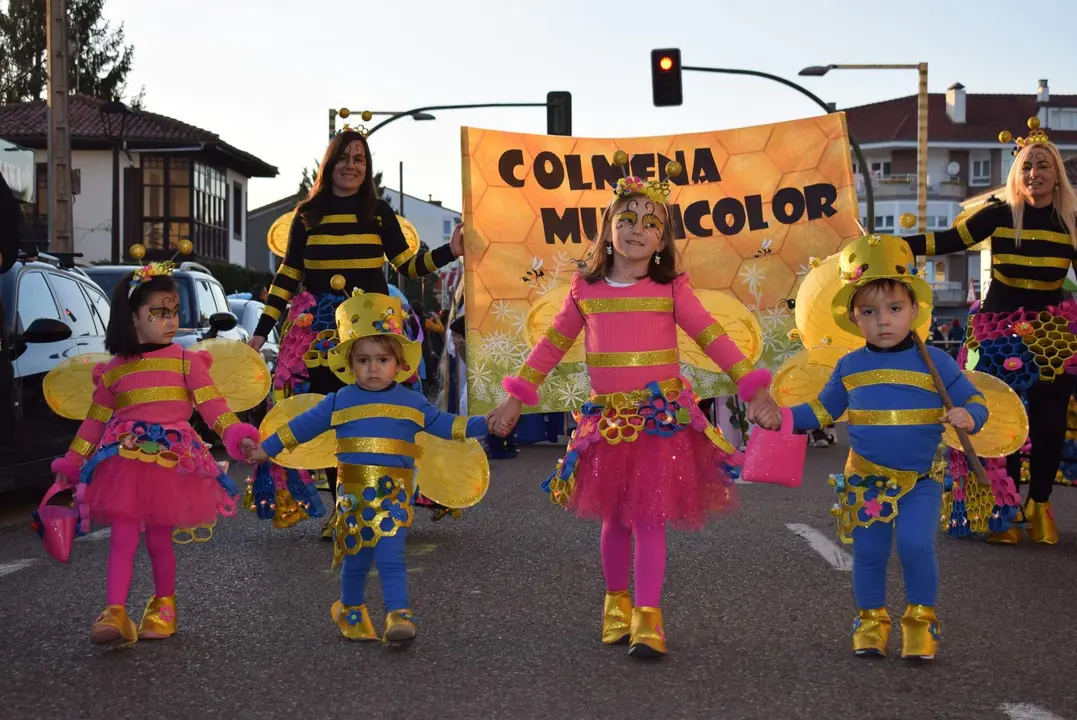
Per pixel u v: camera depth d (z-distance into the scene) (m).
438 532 7.64
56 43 19.28
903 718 3.88
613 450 4.82
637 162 8.38
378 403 5.05
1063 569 6.40
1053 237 7.21
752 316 5.75
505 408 5.12
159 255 48.59
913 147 81.00
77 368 5.57
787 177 8.33
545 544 7.17
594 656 4.67
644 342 4.93
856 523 4.70
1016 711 3.94
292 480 7.31
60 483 5.18
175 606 5.25
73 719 3.96
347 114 7.59
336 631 5.12
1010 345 7.14
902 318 4.85
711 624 5.18
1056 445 7.19
